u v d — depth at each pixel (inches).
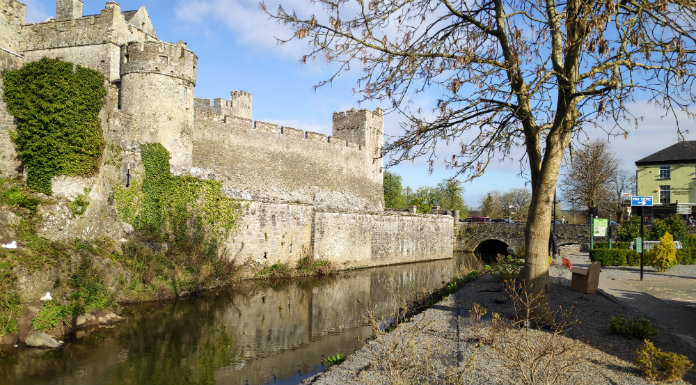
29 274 559.5
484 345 371.2
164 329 610.5
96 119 774.5
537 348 326.0
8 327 507.5
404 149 417.1
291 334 620.1
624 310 511.5
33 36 1125.1
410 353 319.0
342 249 1369.3
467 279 775.1
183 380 448.8
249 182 1364.4
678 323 467.2
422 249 1795.0
